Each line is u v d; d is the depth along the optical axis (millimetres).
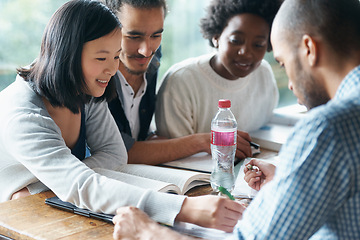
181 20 2809
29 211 1236
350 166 736
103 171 1401
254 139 1975
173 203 1146
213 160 1575
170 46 2809
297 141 774
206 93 2047
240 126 2135
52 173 1246
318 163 749
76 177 1219
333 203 767
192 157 1783
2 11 2113
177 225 1141
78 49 1298
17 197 1417
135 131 2025
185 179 1398
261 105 2227
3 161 1438
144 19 1686
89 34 1291
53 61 1321
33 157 1269
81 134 1559
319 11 842
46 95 1368
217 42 2025
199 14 2834
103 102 1616
